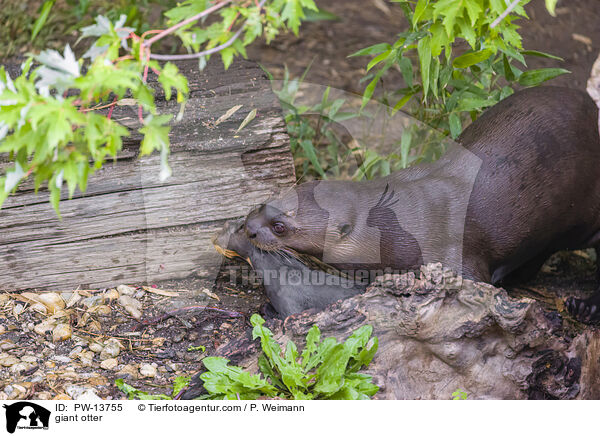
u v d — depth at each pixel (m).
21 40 8.70
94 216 6.28
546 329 4.98
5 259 6.21
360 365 4.94
